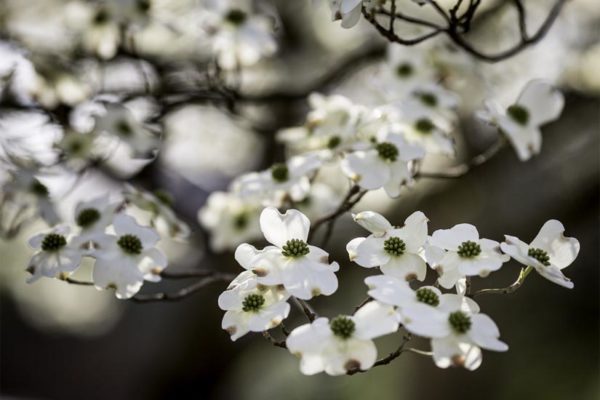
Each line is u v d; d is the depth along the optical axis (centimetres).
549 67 186
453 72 136
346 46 209
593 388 353
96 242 107
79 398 562
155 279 106
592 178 226
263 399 534
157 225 120
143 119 135
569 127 220
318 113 122
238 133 188
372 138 115
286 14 204
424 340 256
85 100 135
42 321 616
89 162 128
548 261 98
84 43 140
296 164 119
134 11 134
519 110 124
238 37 135
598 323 358
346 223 188
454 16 110
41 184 126
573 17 189
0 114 132
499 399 325
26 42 140
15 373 583
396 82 130
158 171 163
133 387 276
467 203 227
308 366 93
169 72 148
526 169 234
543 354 352
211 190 190
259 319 97
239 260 99
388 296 94
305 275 98
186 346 250
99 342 588
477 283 247
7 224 126
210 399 260
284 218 100
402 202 217
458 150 209
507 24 179
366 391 447
